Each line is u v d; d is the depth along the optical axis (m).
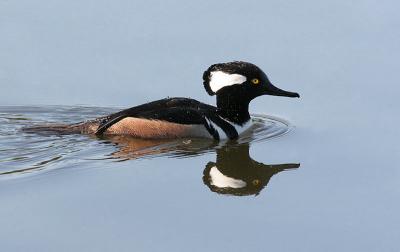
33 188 12.19
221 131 15.10
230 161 13.88
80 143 14.45
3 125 15.89
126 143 14.55
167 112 14.95
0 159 13.50
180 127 14.83
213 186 12.59
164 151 14.16
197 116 14.96
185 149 14.40
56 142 14.47
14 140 14.58
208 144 14.77
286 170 13.47
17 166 13.16
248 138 15.20
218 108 15.52
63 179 12.60
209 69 15.55
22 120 16.39
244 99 15.43
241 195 12.27
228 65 15.41
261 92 15.41
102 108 16.89
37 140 14.58
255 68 15.38
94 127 15.02
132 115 14.98
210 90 15.54
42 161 13.43
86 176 12.75
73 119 16.58
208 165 13.58
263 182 12.89
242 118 15.54
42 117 16.55
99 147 14.23
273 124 16.09
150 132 14.82
